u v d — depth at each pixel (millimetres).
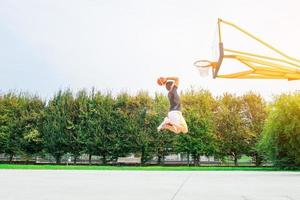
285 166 38969
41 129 51500
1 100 52562
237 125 49625
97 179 17953
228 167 43500
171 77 6676
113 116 50125
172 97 6645
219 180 17828
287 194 11133
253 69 4695
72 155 51406
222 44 4832
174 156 56406
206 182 16375
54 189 12344
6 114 51875
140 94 51125
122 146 49656
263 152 43812
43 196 10195
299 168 38469
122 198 9953
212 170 32719
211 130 49312
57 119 50406
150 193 11367
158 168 37656
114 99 51062
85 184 14719
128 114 50594
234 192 11742
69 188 12797
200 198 10031
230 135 49656
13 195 10375
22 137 51812
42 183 14891
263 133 41625
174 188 13156
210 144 49312
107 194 10977
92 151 50000
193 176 21422
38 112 52375
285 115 38781
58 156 51031
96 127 49625
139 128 49875
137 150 49938
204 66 5305
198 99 51469
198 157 50938
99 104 50375
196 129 48781
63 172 24312
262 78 4773
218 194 11109
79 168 33969
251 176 21938
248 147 49406
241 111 51000
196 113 49406
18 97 52938
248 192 11758
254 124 49625
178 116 6566
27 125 51594
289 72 4594
